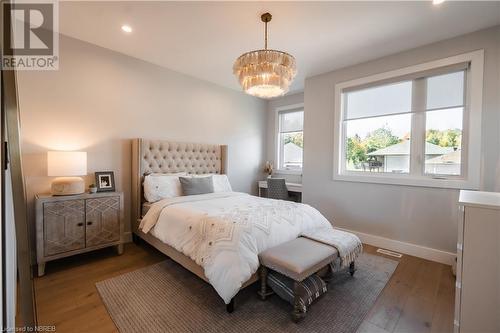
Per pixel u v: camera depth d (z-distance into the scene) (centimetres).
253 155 511
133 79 326
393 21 234
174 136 374
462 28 244
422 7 212
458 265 126
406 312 179
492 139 239
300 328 160
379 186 317
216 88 436
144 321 165
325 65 339
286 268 169
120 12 225
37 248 224
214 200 301
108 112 304
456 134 267
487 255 117
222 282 169
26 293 124
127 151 324
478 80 245
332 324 165
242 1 207
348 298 196
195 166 395
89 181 289
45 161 257
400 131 307
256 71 205
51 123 262
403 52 295
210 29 254
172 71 370
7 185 132
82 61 282
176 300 190
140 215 314
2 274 118
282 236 211
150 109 345
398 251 298
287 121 516
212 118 430
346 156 357
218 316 171
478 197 138
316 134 379
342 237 223
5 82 117
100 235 265
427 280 227
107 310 176
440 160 278
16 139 120
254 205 270
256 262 180
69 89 273
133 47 298
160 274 233
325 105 368
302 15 226
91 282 217
